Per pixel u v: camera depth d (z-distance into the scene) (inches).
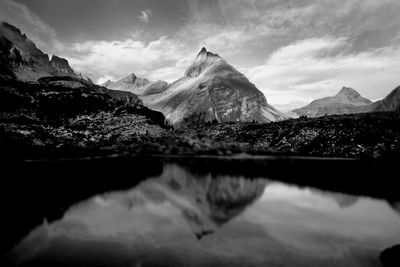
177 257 1684.3
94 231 2091.5
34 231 2044.8
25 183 3575.3
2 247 1761.8
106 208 2711.6
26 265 1542.8
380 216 2559.1
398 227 2262.6
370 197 3275.1
